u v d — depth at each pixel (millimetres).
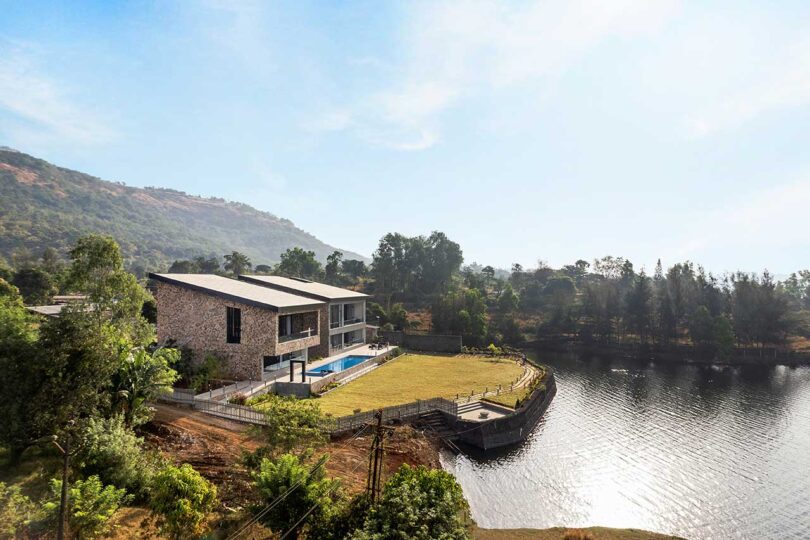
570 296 136125
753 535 26750
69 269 30969
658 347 99188
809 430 45562
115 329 28453
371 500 18406
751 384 69125
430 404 39844
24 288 83062
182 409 32906
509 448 38594
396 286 142750
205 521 18625
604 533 25766
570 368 79625
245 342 42844
